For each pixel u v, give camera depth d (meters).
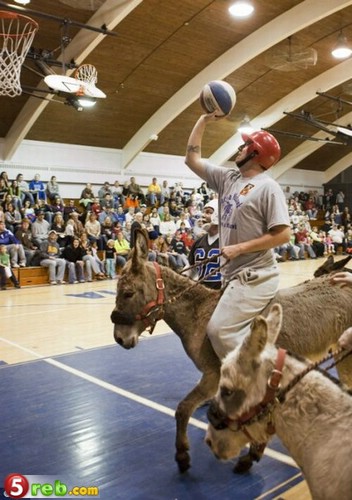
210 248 5.57
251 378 2.04
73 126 20.69
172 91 20.25
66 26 13.51
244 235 3.46
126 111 20.73
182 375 5.86
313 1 15.63
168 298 3.65
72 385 5.47
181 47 17.42
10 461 3.70
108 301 11.48
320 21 16.95
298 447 2.01
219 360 3.47
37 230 15.82
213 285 5.49
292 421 2.01
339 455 1.87
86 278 15.18
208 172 3.83
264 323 1.97
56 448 3.92
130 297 3.54
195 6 15.19
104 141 22.48
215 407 2.13
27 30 13.78
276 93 22.48
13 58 11.28
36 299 11.76
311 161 32.03
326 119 26.44
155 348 7.23
